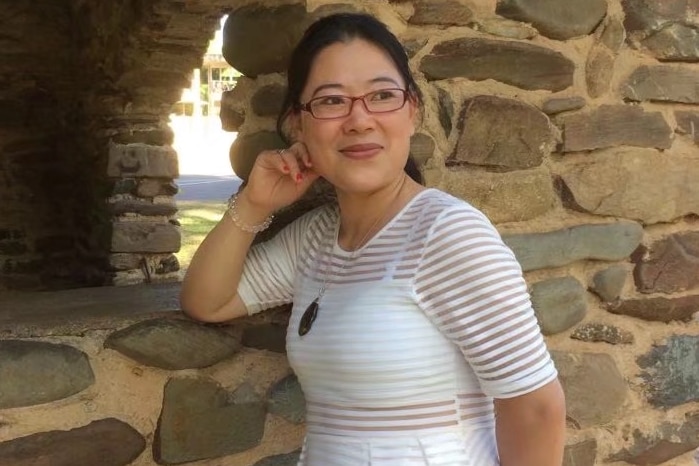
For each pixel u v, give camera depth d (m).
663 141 2.18
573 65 2.03
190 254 6.30
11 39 4.96
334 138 1.39
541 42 1.99
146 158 4.82
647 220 2.17
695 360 2.28
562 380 2.08
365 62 1.37
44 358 1.52
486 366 1.27
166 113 4.84
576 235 2.05
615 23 2.08
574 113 2.05
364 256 1.36
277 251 1.61
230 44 1.93
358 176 1.38
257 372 1.75
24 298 1.84
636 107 2.14
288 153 1.53
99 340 1.58
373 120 1.37
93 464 1.58
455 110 1.89
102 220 4.98
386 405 1.30
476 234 1.28
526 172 1.99
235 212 1.56
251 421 1.74
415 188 1.43
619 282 2.15
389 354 1.28
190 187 12.75
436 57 1.87
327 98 1.38
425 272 1.29
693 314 2.28
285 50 1.79
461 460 1.30
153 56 4.34
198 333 1.66
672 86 2.18
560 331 2.07
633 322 2.19
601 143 2.08
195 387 1.68
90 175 5.19
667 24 2.13
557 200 2.05
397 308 1.30
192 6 3.81
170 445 1.65
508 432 1.32
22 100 5.31
